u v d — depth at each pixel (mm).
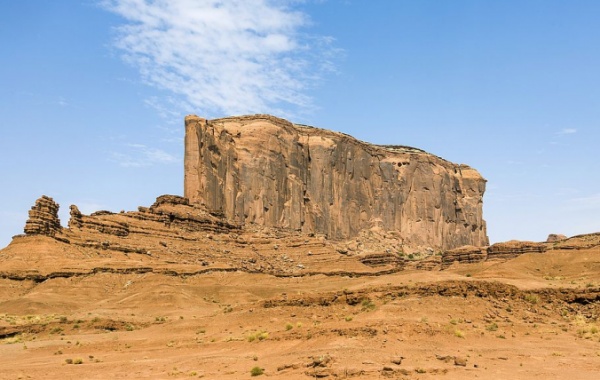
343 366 63625
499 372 65000
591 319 92562
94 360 88812
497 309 89562
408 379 60969
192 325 102938
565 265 169250
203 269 183875
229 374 69188
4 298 157000
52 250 175125
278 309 95938
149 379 71688
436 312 85188
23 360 93375
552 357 72250
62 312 146750
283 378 63906
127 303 151750
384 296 91750
